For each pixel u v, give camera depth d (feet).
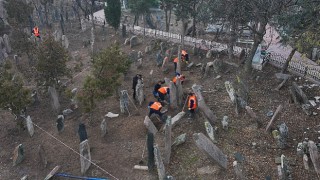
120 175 45.78
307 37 59.06
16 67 82.99
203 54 85.20
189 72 76.18
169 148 46.19
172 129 54.54
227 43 91.40
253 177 44.14
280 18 62.80
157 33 104.68
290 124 55.77
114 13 103.71
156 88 63.82
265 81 70.79
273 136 52.31
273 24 67.10
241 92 62.80
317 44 58.18
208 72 73.77
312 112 58.59
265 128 54.49
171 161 47.50
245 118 57.41
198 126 55.21
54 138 55.01
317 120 56.49
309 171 45.19
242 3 67.15
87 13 122.42
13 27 81.87
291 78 70.90
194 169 45.80
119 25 109.60
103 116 60.75
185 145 50.57
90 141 53.42
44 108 65.21
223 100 63.41
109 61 56.49
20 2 94.73
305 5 59.88
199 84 70.28
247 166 46.16
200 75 74.43
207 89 68.08
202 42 92.02
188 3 97.09
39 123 59.98
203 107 54.75
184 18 102.32
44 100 68.08
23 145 53.88
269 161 47.29
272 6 59.98
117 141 53.06
